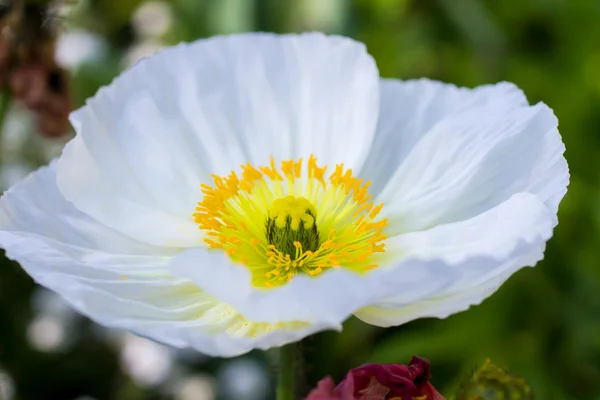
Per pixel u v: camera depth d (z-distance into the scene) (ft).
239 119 0.88
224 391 1.22
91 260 0.80
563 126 1.28
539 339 1.22
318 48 0.88
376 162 0.87
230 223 0.83
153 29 1.30
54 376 1.21
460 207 0.83
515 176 0.82
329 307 0.72
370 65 0.87
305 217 0.82
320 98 0.88
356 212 0.84
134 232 0.83
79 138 0.82
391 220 0.83
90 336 1.22
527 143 0.82
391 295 0.73
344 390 0.72
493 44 1.31
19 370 1.19
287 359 0.76
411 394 0.72
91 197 0.82
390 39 1.33
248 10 1.26
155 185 0.85
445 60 1.36
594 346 1.21
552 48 1.38
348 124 0.87
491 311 1.23
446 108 0.88
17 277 1.17
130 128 0.85
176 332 0.74
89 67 1.23
